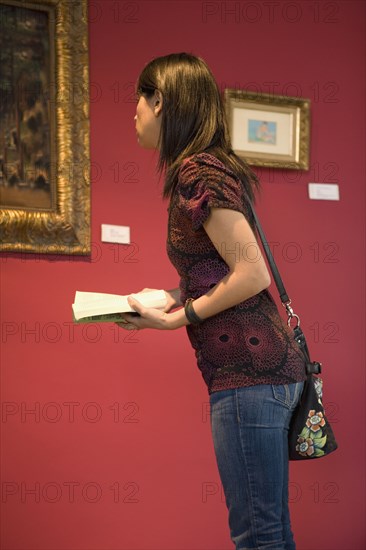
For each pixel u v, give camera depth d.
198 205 1.61
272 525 1.64
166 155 1.79
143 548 2.94
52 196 2.87
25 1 2.83
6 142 2.80
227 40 3.21
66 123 2.88
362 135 3.45
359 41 3.46
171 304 2.05
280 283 1.86
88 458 2.89
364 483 3.33
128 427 2.96
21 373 2.81
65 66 2.88
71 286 2.89
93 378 2.92
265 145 3.22
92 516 2.88
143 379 2.99
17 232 2.78
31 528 2.79
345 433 3.31
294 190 3.30
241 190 1.69
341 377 3.33
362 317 3.39
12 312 2.80
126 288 2.98
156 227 3.05
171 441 3.02
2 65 2.81
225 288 1.62
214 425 1.70
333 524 3.26
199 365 1.75
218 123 1.77
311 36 3.37
